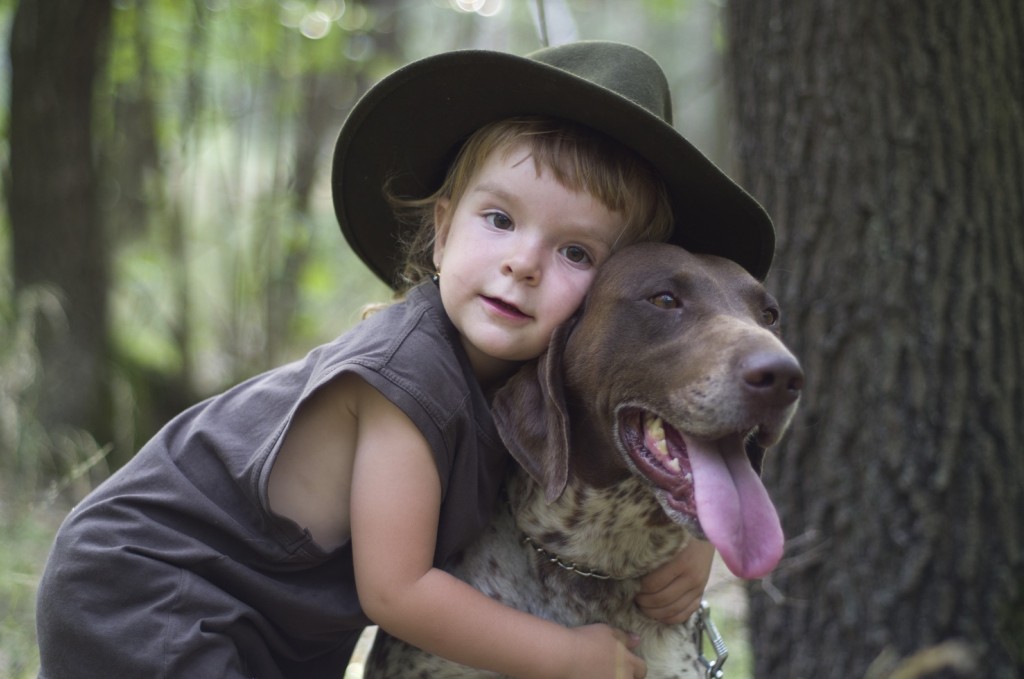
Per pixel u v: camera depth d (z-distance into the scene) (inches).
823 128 159.0
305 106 404.8
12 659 140.1
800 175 161.3
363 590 98.7
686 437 95.0
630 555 109.0
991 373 154.5
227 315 408.8
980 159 155.1
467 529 104.9
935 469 154.9
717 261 105.8
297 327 417.4
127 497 101.8
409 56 522.3
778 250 163.8
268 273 388.8
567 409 104.6
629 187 106.4
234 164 443.8
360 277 448.5
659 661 113.6
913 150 155.3
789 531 163.8
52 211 299.6
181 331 351.3
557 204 102.5
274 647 102.9
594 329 102.5
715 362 92.4
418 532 98.3
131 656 95.6
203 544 99.6
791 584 163.8
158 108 389.4
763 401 90.5
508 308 102.1
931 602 154.9
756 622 169.2
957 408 154.4
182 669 95.3
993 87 155.6
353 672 147.6
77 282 301.6
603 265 104.8
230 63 394.6
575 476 106.3
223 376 373.4
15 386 236.5
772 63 163.3
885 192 156.6
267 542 99.7
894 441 156.1
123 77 352.2
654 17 600.4
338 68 394.6
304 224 389.7
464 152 108.8
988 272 154.9
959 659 92.4
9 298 269.9
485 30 633.6
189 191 428.8
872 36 155.9
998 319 154.9
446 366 101.2
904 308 155.9
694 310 99.0
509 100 106.7
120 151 377.7
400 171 117.7
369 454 99.0
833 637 160.2
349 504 103.6
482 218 103.5
